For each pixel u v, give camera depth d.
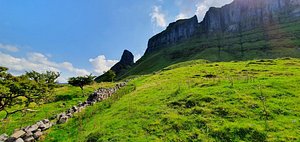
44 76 69.81
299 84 31.86
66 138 26.92
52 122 33.25
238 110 24.45
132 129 23.84
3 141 24.34
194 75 61.84
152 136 21.61
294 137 18.19
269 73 48.56
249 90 30.81
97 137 23.62
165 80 59.06
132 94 44.84
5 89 36.59
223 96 29.44
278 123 20.88
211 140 19.61
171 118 24.64
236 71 60.00
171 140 20.47
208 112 25.03
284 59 78.69
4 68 38.59
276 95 28.19
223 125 21.53
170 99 32.72
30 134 26.47
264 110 23.70
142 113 28.38
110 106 38.28
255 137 19.05
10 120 41.53
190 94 31.84
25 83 41.09
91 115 35.09
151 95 38.72
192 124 22.89
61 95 71.31
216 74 58.81
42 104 58.75
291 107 24.14
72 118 34.81
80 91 80.00
